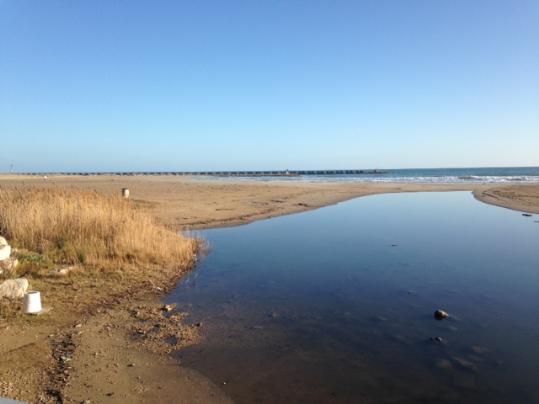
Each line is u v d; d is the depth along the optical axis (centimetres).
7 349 643
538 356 679
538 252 1440
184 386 584
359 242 1630
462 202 3266
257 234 1817
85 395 546
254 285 1074
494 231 1877
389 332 776
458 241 1642
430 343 728
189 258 1343
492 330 784
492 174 11100
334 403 548
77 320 798
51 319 785
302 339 746
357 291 1021
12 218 1244
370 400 555
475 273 1175
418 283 1083
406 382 600
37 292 812
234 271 1212
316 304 930
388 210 2734
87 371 608
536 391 578
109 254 1202
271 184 5997
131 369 625
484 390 580
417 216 2417
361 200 3488
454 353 691
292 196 3716
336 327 800
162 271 1175
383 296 983
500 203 3075
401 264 1280
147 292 1002
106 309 872
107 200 1552
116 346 701
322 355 684
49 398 533
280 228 1980
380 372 629
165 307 895
